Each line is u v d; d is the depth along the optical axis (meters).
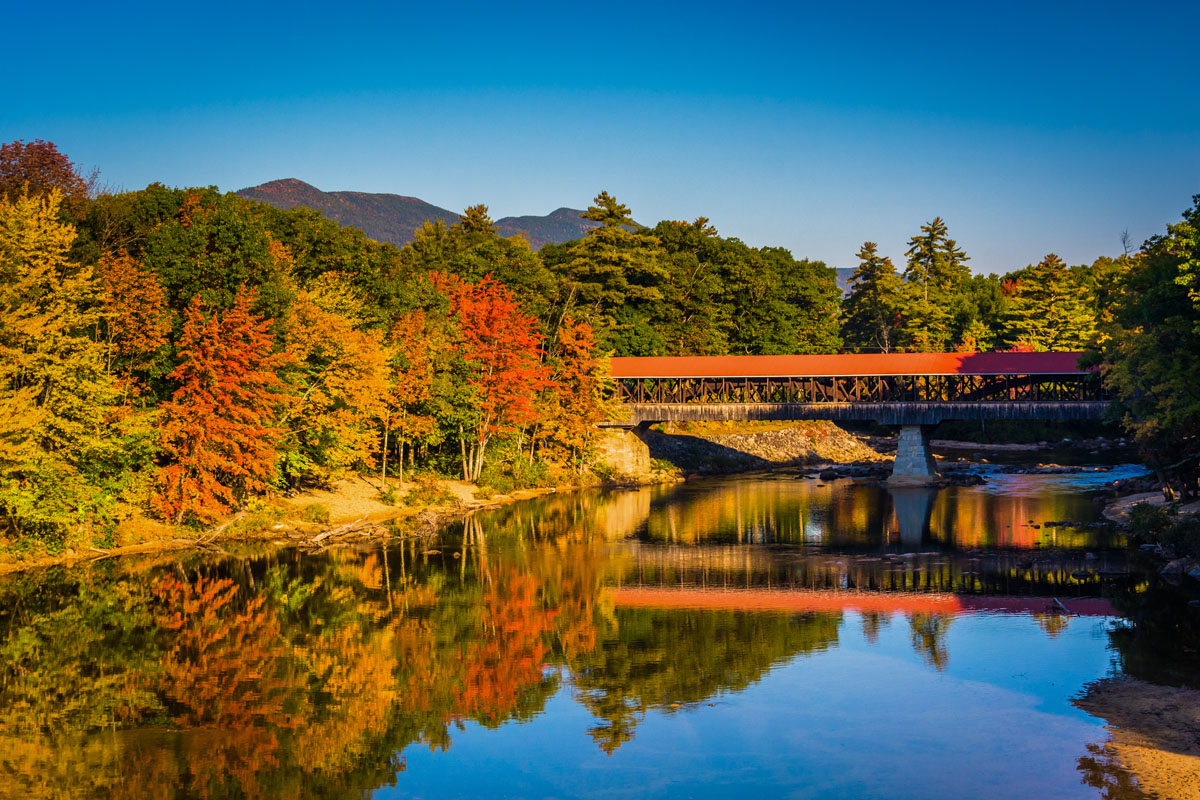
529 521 63.22
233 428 49.56
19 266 42.50
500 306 74.56
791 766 22.91
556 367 85.81
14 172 69.62
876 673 29.84
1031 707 26.33
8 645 32.31
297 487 62.34
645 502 73.56
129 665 30.55
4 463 40.47
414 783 22.42
